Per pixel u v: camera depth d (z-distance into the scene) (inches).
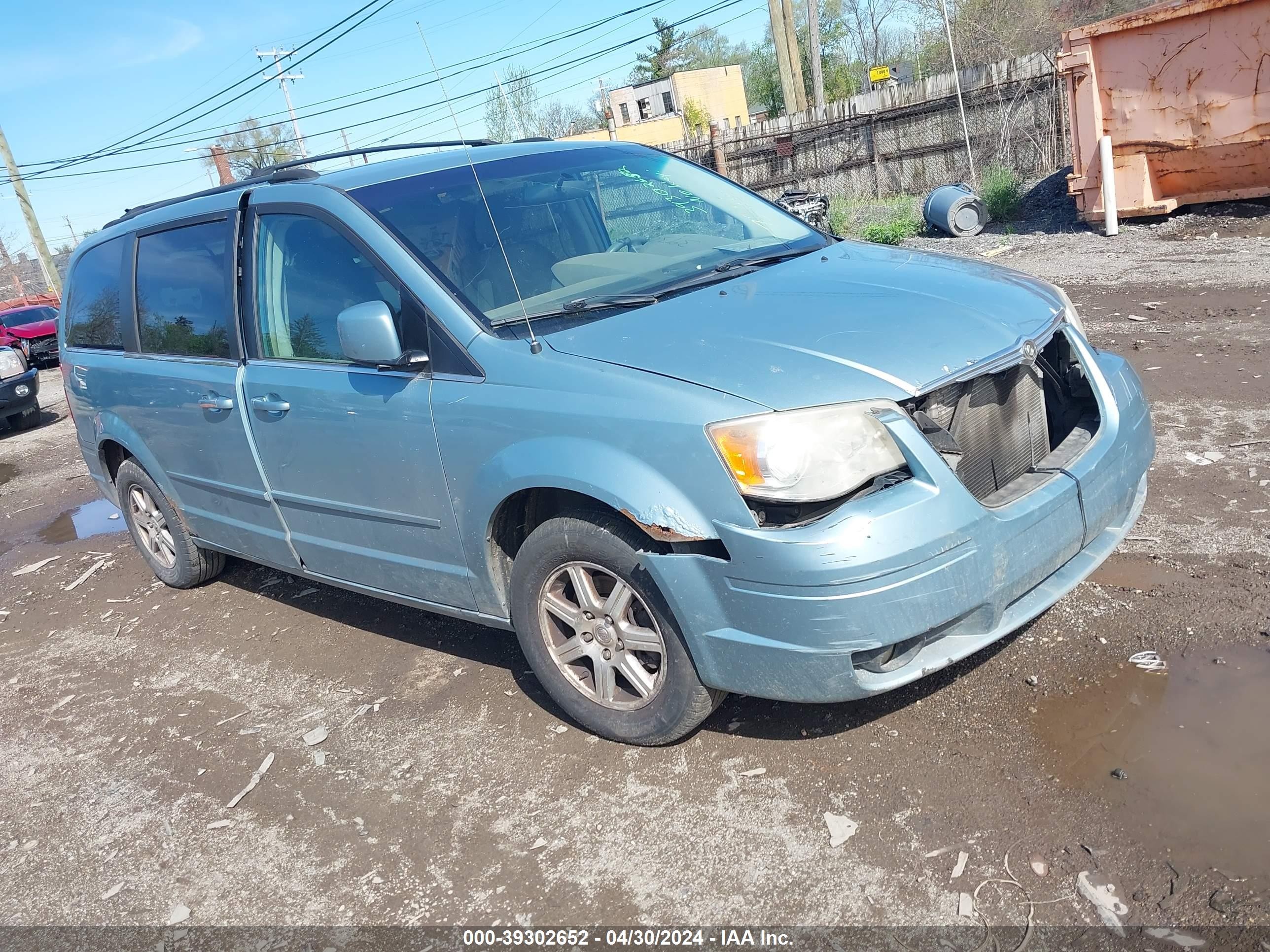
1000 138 642.8
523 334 125.3
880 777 113.9
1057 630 135.9
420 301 131.8
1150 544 156.1
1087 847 97.9
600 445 111.7
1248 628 128.7
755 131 792.9
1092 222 464.8
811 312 121.1
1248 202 435.8
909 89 684.7
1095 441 121.7
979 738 117.2
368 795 129.3
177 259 178.2
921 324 116.3
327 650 175.0
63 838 133.3
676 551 110.0
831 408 103.0
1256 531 154.4
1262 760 105.0
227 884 117.1
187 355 175.6
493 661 159.2
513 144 173.5
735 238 159.3
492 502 124.4
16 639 211.2
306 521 159.8
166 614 207.5
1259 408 207.6
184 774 143.3
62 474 369.7
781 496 101.2
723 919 98.0
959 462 109.3
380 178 151.2
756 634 106.2
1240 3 391.2
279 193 156.7
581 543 118.7
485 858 113.2
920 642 106.6
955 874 97.8
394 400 133.6
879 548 99.3
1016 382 118.1
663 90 1736.0
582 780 124.0
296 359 151.9
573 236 149.6
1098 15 1088.8
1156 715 115.3
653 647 119.1
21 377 487.5
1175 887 91.4
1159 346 264.7
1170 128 428.5
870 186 741.9
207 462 176.2
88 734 161.3
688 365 111.3
